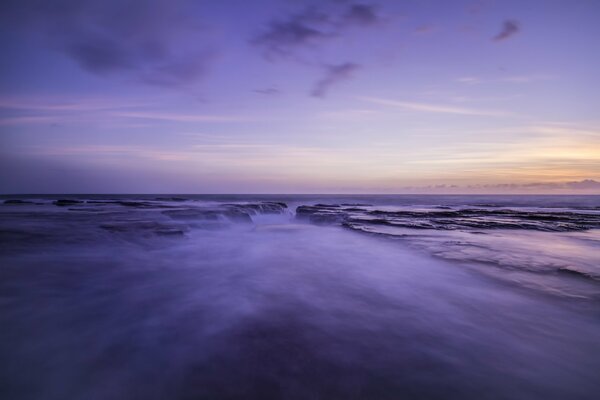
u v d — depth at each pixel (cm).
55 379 336
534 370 360
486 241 1220
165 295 595
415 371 355
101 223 1183
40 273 646
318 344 414
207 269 799
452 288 663
